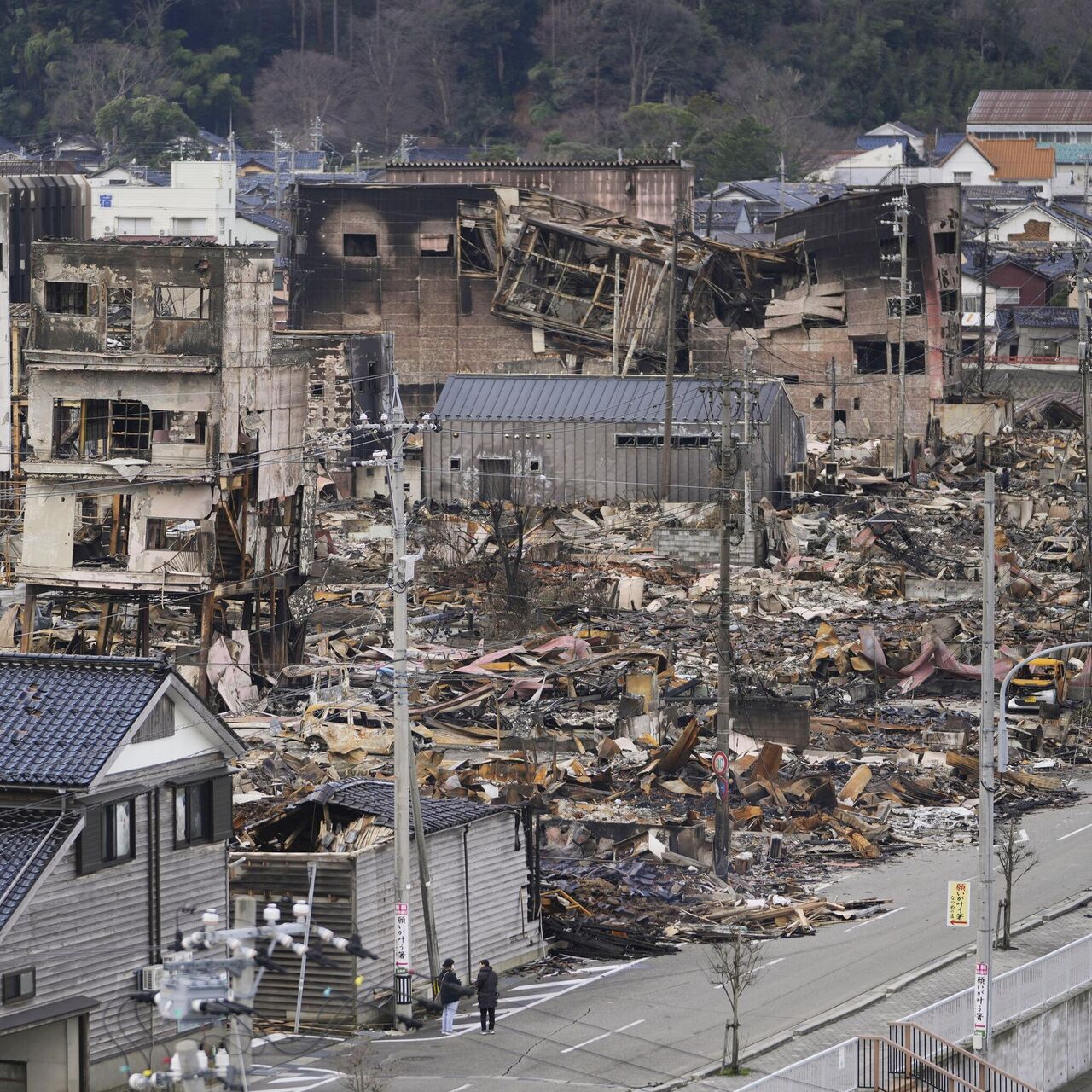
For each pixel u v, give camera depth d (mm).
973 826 137250
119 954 88438
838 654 178375
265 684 171000
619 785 139375
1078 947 106875
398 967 97000
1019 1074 99938
